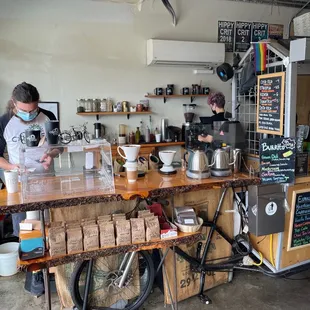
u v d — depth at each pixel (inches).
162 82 180.7
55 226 77.3
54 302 99.0
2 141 99.4
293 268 108.0
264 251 110.1
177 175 94.0
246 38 192.4
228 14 187.5
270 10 195.6
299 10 201.9
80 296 86.3
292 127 95.8
